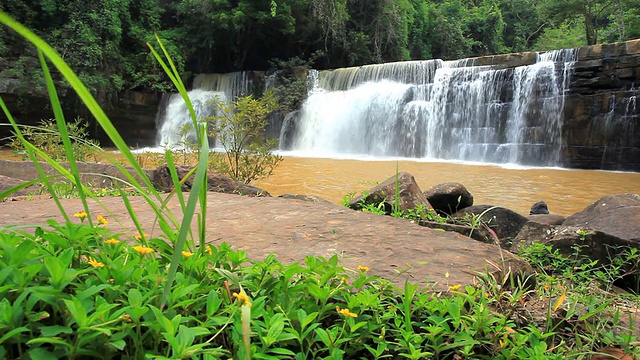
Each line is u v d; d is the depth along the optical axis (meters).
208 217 2.68
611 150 15.05
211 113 21.61
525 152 16.69
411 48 36.31
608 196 4.61
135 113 22.16
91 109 0.80
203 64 26.94
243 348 0.96
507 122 17.25
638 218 3.89
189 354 0.86
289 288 1.26
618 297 2.58
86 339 0.83
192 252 1.30
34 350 0.82
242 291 1.05
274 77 23.25
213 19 24.83
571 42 41.41
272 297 1.25
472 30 43.41
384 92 19.91
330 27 27.31
